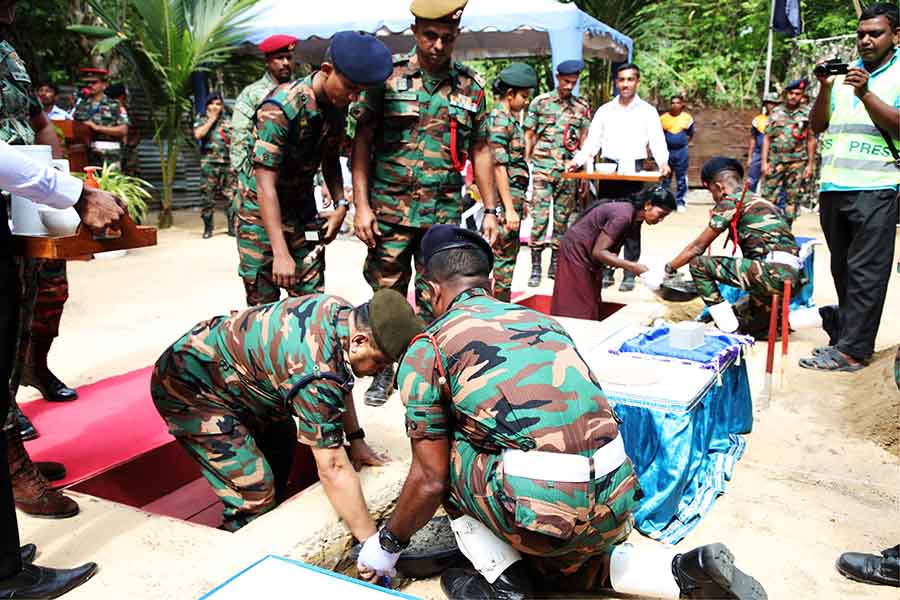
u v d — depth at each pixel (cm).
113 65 1243
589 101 1395
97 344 501
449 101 356
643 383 306
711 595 216
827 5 1758
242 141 689
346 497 246
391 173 360
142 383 415
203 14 1043
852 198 459
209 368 266
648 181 695
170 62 1046
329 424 241
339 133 352
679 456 288
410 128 354
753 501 314
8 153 179
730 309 496
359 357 238
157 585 216
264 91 682
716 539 284
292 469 346
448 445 225
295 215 363
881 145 446
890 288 723
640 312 530
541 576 242
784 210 967
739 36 1941
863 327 469
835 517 301
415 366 222
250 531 246
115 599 209
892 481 335
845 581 255
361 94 349
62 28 1163
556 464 206
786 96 942
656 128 714
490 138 383
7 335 196
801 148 940
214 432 268
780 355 507
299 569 193
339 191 384
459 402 217
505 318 226
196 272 765
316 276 377
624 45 1122
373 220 361
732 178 519
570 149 710
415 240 375
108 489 307
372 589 185
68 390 387
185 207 1385
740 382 371
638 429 295
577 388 215
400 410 364
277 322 249
